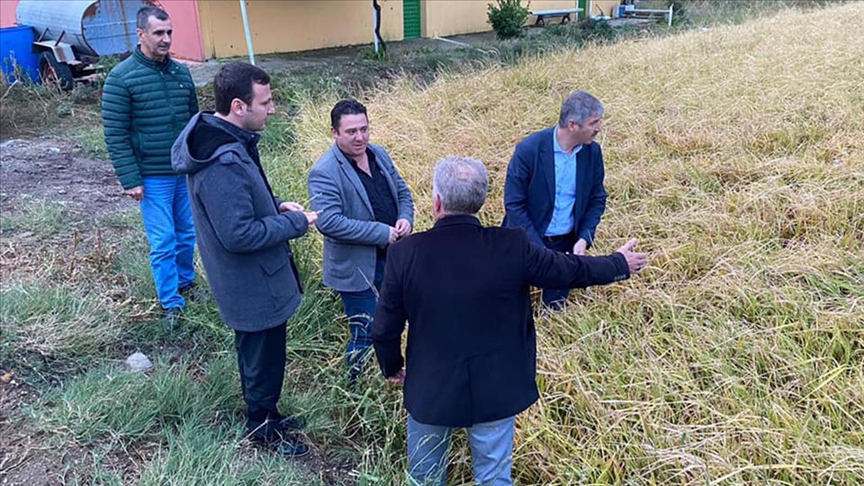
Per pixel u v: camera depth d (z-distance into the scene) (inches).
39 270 166.1
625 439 106.0
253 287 102.5
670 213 177.5
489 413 87.8
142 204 147.4
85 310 147.1
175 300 152.7
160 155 143.4
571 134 137.1
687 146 217.3
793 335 125.0
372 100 321.4
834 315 124.4
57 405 119.3
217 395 125.0
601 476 98.2
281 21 576.4
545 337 133.1
